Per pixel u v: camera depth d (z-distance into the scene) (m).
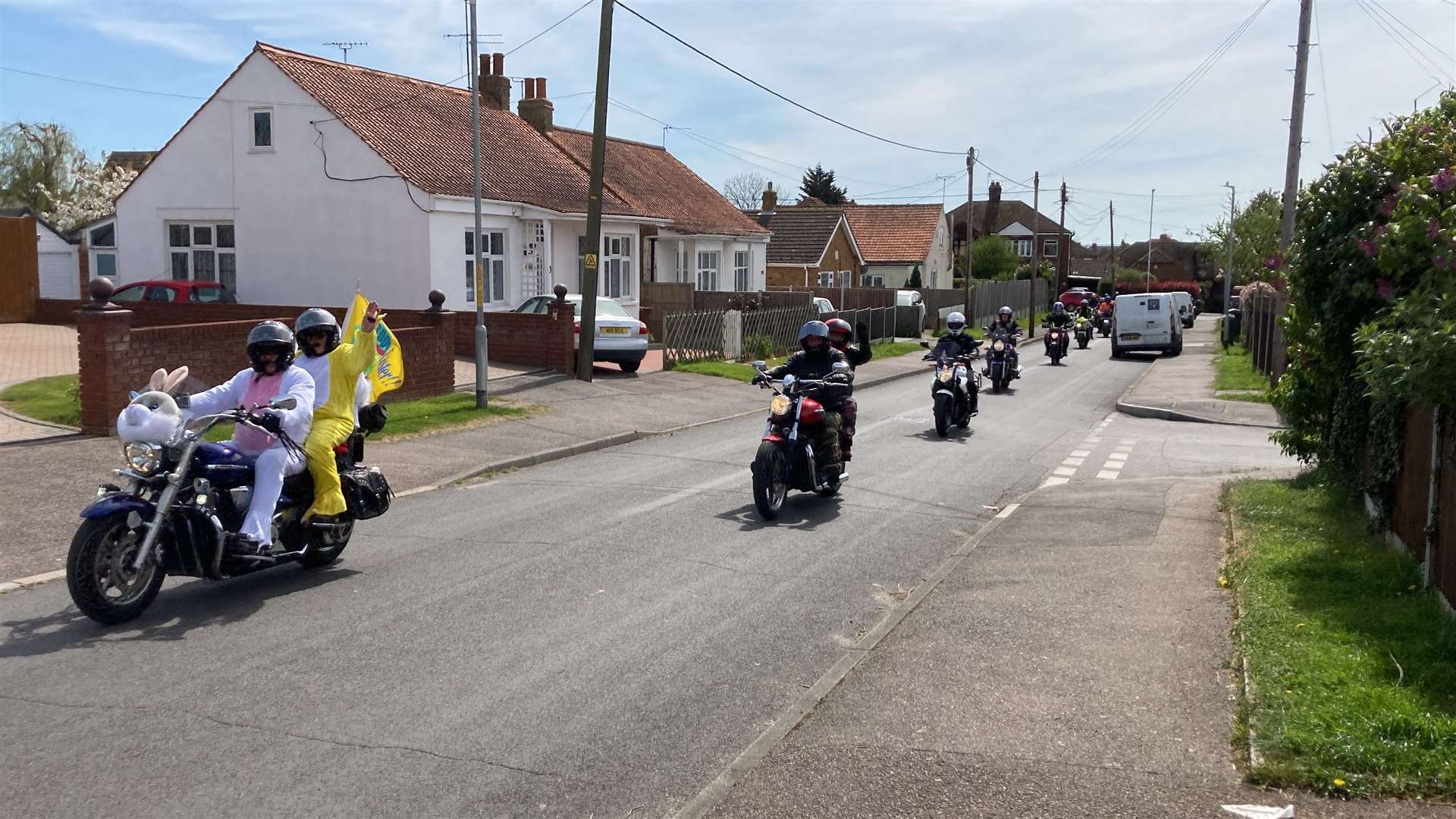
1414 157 9.19
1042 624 6.87
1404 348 6.23
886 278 65.31
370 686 5.77
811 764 4.82
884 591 8.10
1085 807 4.36
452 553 8.79
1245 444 16.91
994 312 62.12
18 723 5.18
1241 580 7.43
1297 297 10.42
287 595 7.46
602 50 20.39
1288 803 4.31
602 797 4.61
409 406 16.48
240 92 25.80
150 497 6.80
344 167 24.98
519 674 6.03
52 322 26.38
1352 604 6.57
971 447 16.08
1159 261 116.88
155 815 4.32
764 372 11.53
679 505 11.07
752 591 7.93
